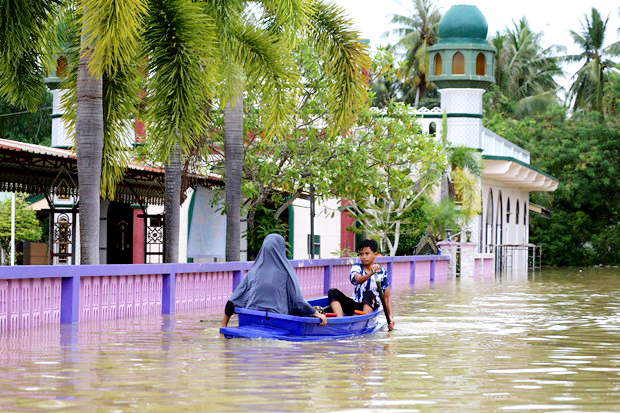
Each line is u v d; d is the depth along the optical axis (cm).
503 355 1221
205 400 834
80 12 1694
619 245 6569
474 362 1141
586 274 4734
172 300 1872
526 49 7506
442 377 1003
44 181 2667
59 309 1577
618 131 6397
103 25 1580
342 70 2155
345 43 2148
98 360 1109
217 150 2814
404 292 2814
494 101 7294
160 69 1823
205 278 2023
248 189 2700
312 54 2692
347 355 1190
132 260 3366
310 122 2742
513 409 811
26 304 1486
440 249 4128
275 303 1380
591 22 7281
